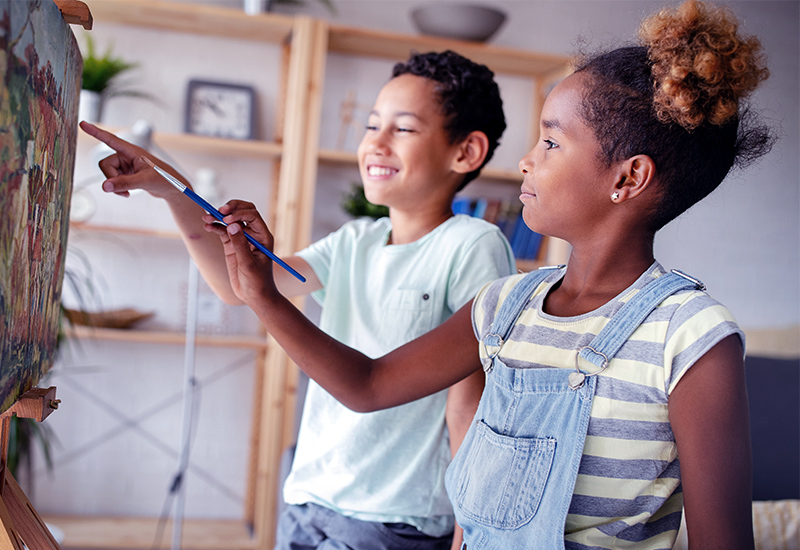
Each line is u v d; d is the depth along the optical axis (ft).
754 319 10.15
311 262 3.79
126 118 8.19
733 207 10.09
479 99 3.72
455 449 3.23
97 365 8.30
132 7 7.44
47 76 2.08
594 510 2.10
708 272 10.05
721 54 2.04
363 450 3.40
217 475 8.65
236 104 8.25
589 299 2.32
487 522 2.25
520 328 2.44
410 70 3.75
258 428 8.57
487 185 9.14
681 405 1.98
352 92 8.79
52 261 2.44
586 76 2.27
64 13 2.43
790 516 4.39
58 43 2.21
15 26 1.73
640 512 2.08
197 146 7.88
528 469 2.20
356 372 2.65
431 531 3.39
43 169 2.13
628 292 2.22
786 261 10.25
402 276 3.55
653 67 2.12
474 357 2.66
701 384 1.95
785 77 10.18
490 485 2.27
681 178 2.18
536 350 2.33
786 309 10.23
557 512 2.09
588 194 2.25
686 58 2.04
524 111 9.27
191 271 7.32
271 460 7.61
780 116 10.17
